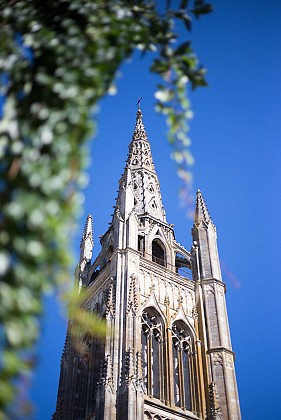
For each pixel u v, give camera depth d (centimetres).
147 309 5988
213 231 7550
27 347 836
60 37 1066
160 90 1172
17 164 917
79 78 1020
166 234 7531
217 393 5578
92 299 6412
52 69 1038
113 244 6850
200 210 7794
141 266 6369
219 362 5866
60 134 963
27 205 874
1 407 784
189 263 7300
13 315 837
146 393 5244
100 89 1030
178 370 5750
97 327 1120
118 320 5497
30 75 1035
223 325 6269
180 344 5991
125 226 6725
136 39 1148
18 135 955
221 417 5303
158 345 5794
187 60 1206
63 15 1116
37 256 868
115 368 5047
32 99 1009
